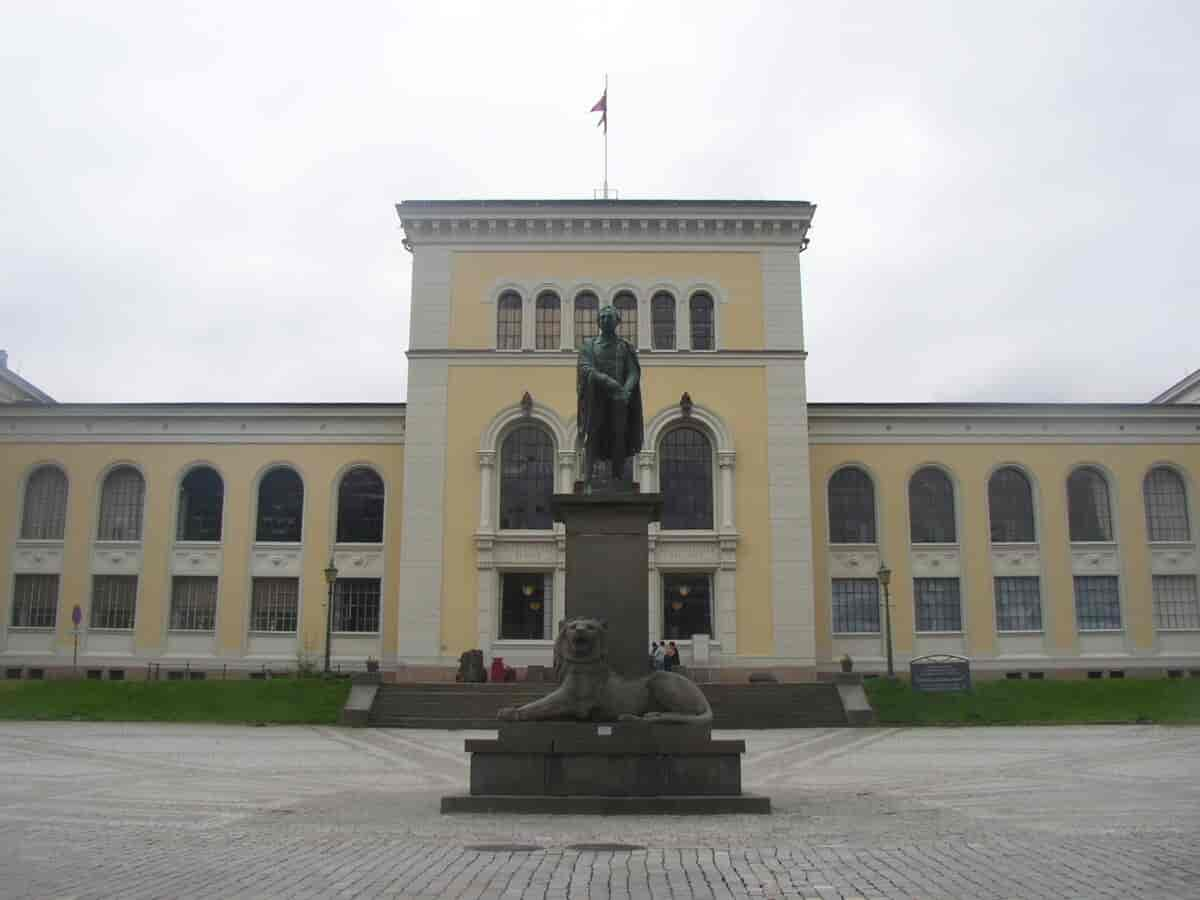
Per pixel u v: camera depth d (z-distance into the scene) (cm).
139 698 4041
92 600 5275
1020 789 1934
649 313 5066
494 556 4831
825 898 945
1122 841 1284
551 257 5122
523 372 4994
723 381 5009
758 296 5088
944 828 1395
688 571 4891
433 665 4747
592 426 1755
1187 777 2147
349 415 5397
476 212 5097
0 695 4078
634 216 5094
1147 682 4344
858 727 3741
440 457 4931
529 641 4784
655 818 1458
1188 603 5369
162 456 5391
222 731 3466
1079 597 5331
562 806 1498
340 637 5206
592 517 1650
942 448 5428
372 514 5366
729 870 1079
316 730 3553
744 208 5097
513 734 1542
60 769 2291
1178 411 5444
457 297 5078
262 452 5394
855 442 5431
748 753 2786
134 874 1066
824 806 1636
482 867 1095
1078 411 5438
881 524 5350
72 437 5412
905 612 5278
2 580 5303
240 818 1510
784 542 4869
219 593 5244
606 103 5519
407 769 2361
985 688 4247
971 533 5344
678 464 5003
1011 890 980
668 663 4331
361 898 945
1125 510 5391
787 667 4762
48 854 1195
